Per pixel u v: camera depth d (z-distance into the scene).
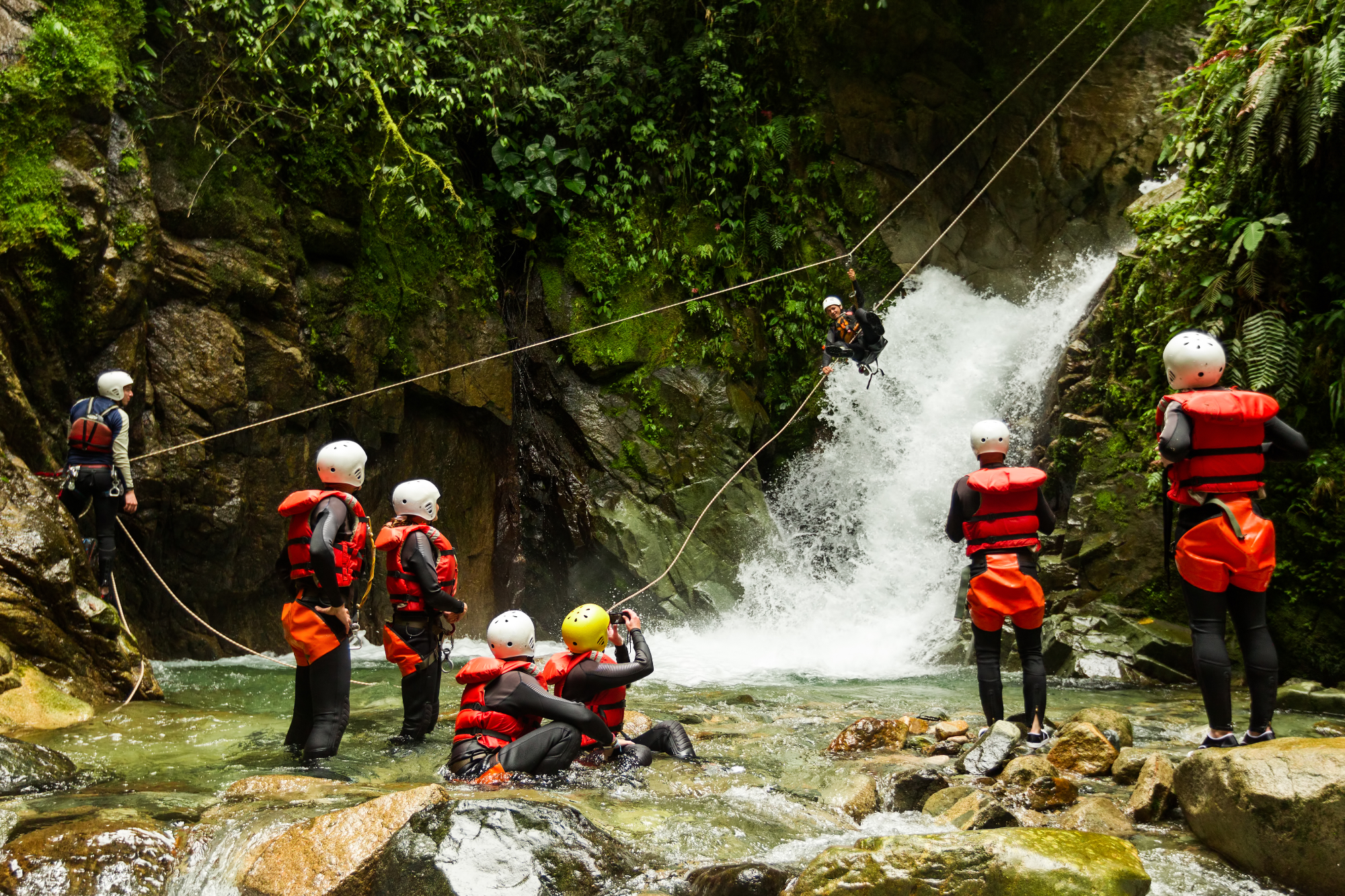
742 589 11.97
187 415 8.84
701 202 13.72
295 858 3.36
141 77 8.79
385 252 10.80
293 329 9.77
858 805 4.17
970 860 3.13
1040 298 14.84
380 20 10.45
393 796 3.62
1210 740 4.47
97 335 8.16
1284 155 8.23
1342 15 7.64
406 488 5.50
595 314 12.73
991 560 5.41
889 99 15.23
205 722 6.01
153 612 8.89
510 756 4.46
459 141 12.62
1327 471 7.89
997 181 15.51
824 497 13.49
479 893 3.09
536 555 12.21
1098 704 7.14
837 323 9.27
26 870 3.32
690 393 12.75
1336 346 8.02
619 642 5.25
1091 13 14.40
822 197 14.74
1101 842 3.27
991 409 13.22
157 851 3.50
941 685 8.39
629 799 4.21
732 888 3.20
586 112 13.23
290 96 10.13
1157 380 9.45
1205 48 9.38
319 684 5.07
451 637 5.68
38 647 6.33
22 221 7.64
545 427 12.45
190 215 8.97
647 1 14.02
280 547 9.62
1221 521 4.39
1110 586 9.36
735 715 6.60
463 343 11.50
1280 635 8.07
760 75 14.84
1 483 6.66
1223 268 8.68
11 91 7.71
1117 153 15.16
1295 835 3.26
